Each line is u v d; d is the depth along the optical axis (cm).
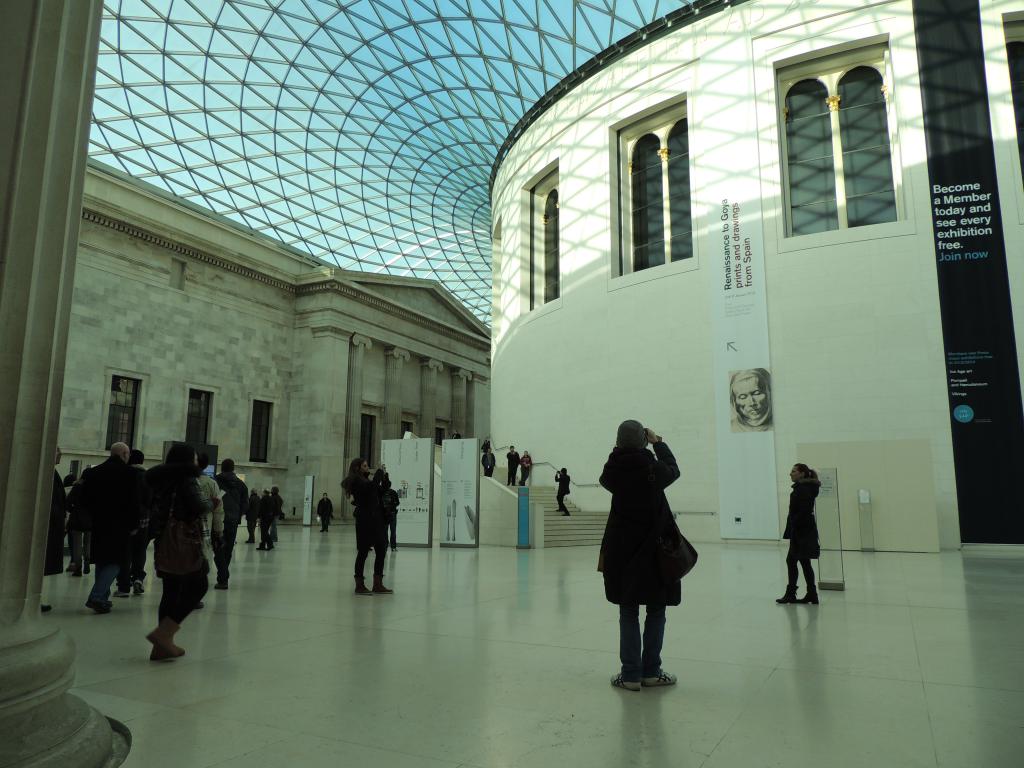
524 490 1870
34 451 299
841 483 1773
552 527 2031
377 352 4606
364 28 3198
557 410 2677
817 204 2161
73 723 299
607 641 577
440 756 311
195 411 3619
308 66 3425
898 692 418
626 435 455
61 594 906
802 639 588
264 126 3741
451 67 3266
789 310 2080
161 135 3594
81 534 1120
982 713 374
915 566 1332
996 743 325
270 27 3219
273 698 407
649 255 2517
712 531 2120
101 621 693
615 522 447
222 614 723
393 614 724
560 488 2194
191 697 409
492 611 744
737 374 2125
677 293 2305
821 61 2178
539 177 2973
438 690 424
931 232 1938
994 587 975
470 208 4659
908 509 1712
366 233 4716
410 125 3778
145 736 338
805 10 2166
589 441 2508
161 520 523
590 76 2689
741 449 2095
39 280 305
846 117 2169
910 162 1983
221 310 3772
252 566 1305
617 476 446
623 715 373
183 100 3481
